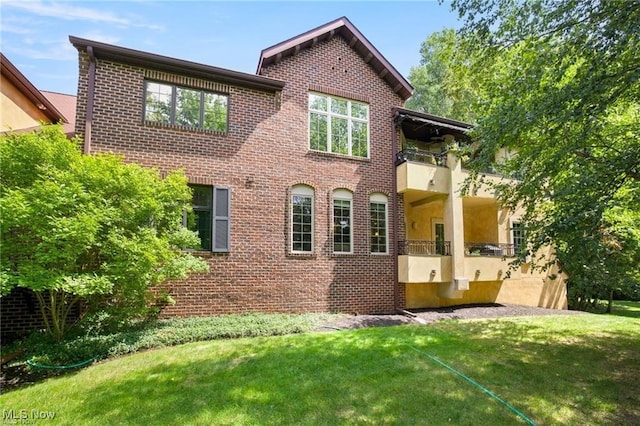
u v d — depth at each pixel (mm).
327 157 10992
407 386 4688
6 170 5742
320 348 6461
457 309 11547
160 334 6766
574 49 5441
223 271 9148
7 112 10250
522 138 6895
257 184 9852
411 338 7293
